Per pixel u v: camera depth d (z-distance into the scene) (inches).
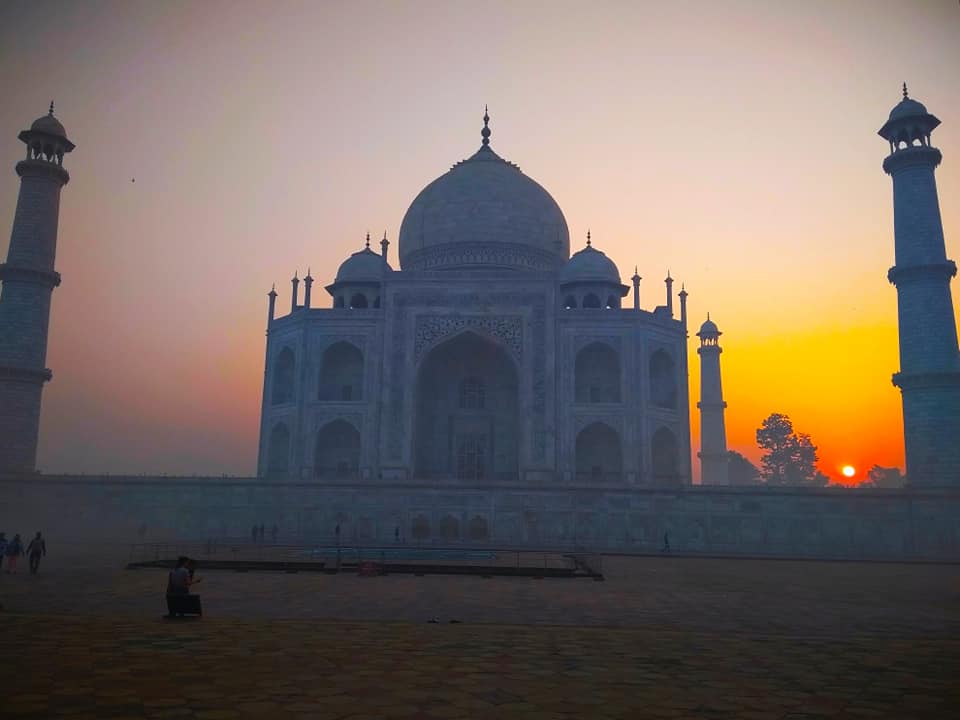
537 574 1072.8
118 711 319.6
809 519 1737.2
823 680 406.9
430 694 361.7
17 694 347.3
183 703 335.0
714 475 2992.1
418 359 2244.1
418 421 2300.7
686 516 1764.3
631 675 413.1
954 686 394.3
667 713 334.3
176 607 606.2
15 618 598.9
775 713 337.4
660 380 2431.1
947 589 966.4
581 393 2363.4
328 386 2396.7
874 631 612.4
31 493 1809.8
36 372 1867.6
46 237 1945.1
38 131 1940.2
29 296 1900.8
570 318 2271.2
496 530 1777.8
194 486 1828.2
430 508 1796.3
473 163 2829.7
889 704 355.6
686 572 1194.0
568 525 1774.1
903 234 1871.3
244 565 1086.4
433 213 2706.7
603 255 2527.1
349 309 2304.4
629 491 1781.5
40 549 1023.0
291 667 416.5
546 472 2140.7
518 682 390.9
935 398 1764.3
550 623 633.6
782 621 668.1
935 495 1706.4
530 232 2679.6
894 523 1711.4
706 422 3048.7
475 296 2268.7
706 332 3115.2
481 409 2396.7
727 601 813.9
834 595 885.8
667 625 631.2
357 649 475.8
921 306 1822.1
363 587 896.3
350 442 2317.9
